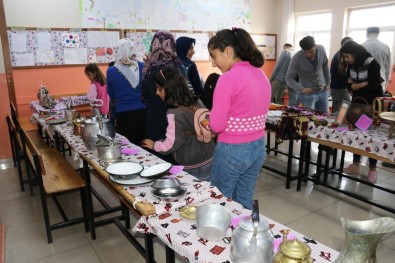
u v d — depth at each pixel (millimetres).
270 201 2932
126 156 1838
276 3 6770
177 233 1088
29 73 4391
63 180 2312
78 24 4621
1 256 2111
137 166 1543
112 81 2723
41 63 4445
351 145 2516
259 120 1583
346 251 818
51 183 2262
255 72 1549
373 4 5281
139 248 2010
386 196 2980
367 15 5531
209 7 5832
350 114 2643
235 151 1568
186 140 1728
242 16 6285
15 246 2262
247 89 1477
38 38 4367
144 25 5176
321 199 2965
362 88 2910
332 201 2922
